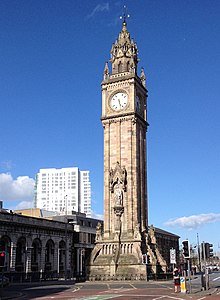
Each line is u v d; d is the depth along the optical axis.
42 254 117.31
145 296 47.50
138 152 99.88
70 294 53.78
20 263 108.75
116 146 99.06
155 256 97.12
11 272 102.94
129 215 94.00
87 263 92.38
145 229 97.50
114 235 93.44
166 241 181.88
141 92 105.88
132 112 98.88
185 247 52.47
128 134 98.69
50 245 123.12
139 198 97.19
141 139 103.00
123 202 95.31
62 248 128.38
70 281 99.81
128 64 105.56
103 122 101.69
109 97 102.62
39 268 115.31
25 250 110.31
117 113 100.44
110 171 97.50
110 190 97.00
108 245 93.00
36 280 107.19
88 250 141.12
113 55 107.44
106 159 99.25
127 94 101.00
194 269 144.75
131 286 69.88
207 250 59.12
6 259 102.81
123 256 90.44
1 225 101.62
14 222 105.75
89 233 142.00
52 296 50.97
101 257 92.62
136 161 97.31
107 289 63.09
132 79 101.00
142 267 86.81
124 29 109.50
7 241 104.12
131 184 95.69
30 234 112.62
